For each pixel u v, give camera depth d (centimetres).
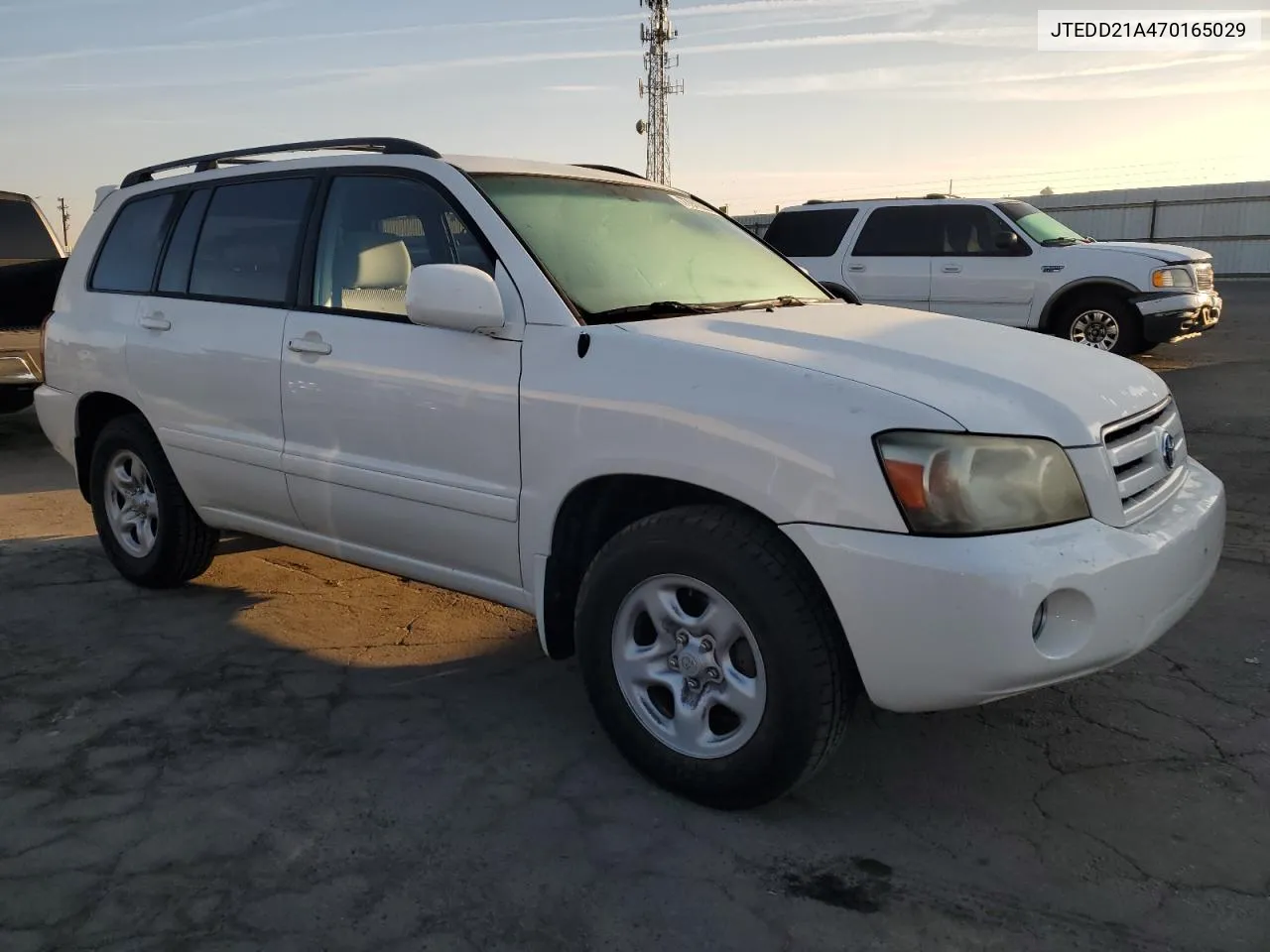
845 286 1166
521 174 368
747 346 290
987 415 257
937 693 251
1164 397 317
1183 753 318
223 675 386
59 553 543
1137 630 264
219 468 414
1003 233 1084
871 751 324
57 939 237
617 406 288
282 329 381
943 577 242
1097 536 258
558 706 360
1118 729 335
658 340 293
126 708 358
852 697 272
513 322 317
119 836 279
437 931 239
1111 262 1030
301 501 386
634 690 300
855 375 268
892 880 258
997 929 238
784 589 261
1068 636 254
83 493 504
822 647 262
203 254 428
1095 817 284
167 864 266
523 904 249
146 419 457
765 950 233
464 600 470
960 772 310
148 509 471
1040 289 1065
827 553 253
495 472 321
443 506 336
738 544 267
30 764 320
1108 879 257
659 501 309
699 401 274
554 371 304
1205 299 1043
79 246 498
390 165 367
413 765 318
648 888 255
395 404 343
